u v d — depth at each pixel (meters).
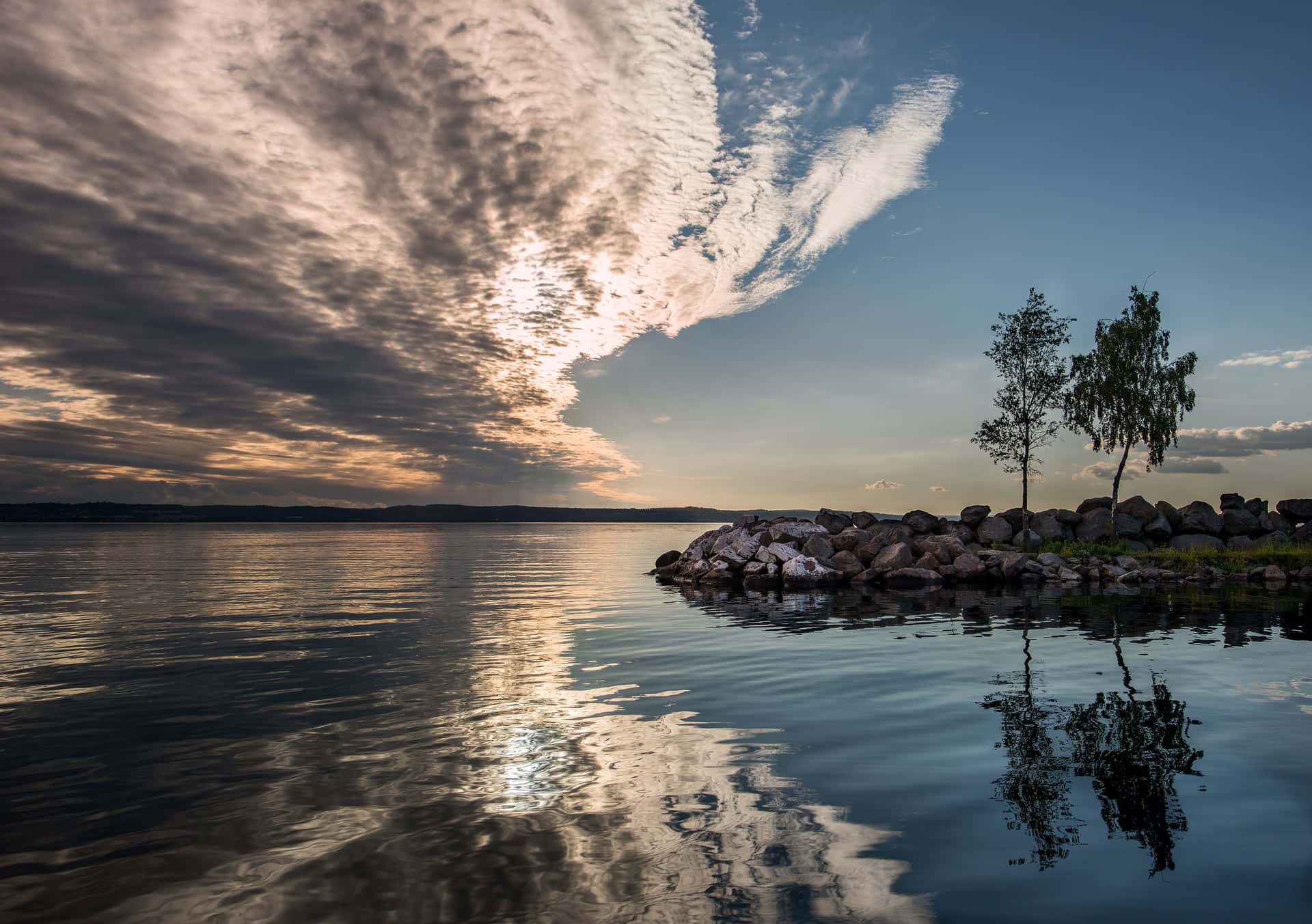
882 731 8.67
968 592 26.06
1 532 145.62
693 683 11.45
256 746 8.23
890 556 30.16
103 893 4.89
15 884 5.04
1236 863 5.21
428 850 5.50
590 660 13.47
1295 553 30.47
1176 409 35.34
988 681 11.35
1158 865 5.19
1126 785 6.77
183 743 8.41
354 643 15.58
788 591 27.77
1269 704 9.83
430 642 15.66
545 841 5.65
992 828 5.85
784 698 10.38
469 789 6.83
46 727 9.11
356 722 9.27
